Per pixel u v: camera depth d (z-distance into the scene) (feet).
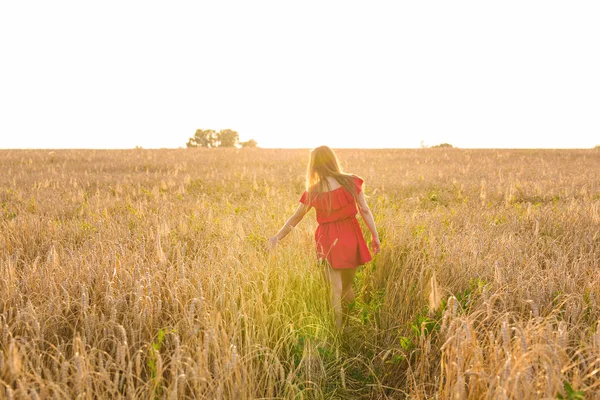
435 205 30.25
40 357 7.54
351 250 12.35
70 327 8.99
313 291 12.86
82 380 6.63
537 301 10.45
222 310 10.06
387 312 12.38
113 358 8.39
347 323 12.57
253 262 12.87
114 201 30.09
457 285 12.26
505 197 30.45
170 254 15.14
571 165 68.44
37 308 9.14
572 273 12.82
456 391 6.62
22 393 6.16
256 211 22.80
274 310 11.30
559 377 6.42
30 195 33.91
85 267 11.67
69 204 29.96
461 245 14.99
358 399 9.67
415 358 9.88
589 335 8.71
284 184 42.16
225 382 7.92
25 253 16.79
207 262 12.67
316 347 10.03
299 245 15.51
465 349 7.62
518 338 7.09
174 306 9.65
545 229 19.39
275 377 8.84
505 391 5.73
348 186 12.37
